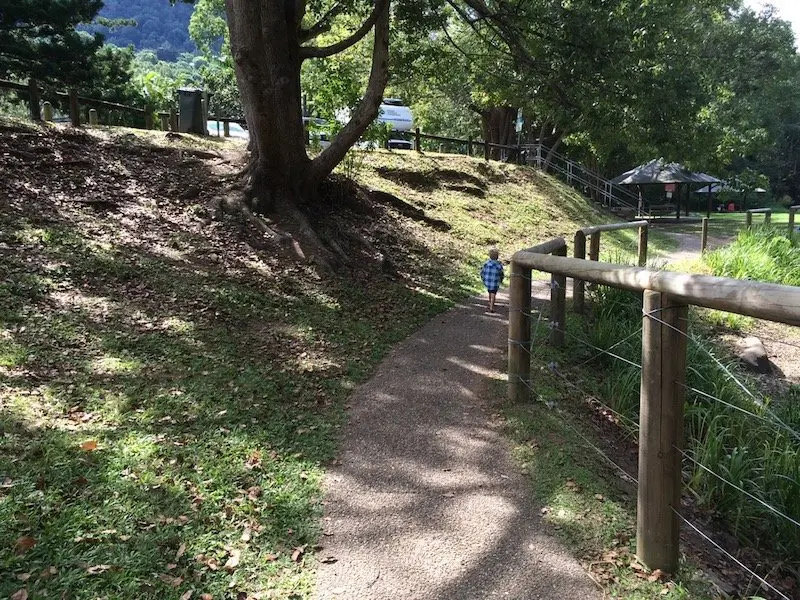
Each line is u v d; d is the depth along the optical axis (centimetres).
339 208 1184
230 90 3659
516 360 519
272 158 1027
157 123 1656
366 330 729
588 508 371
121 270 714
